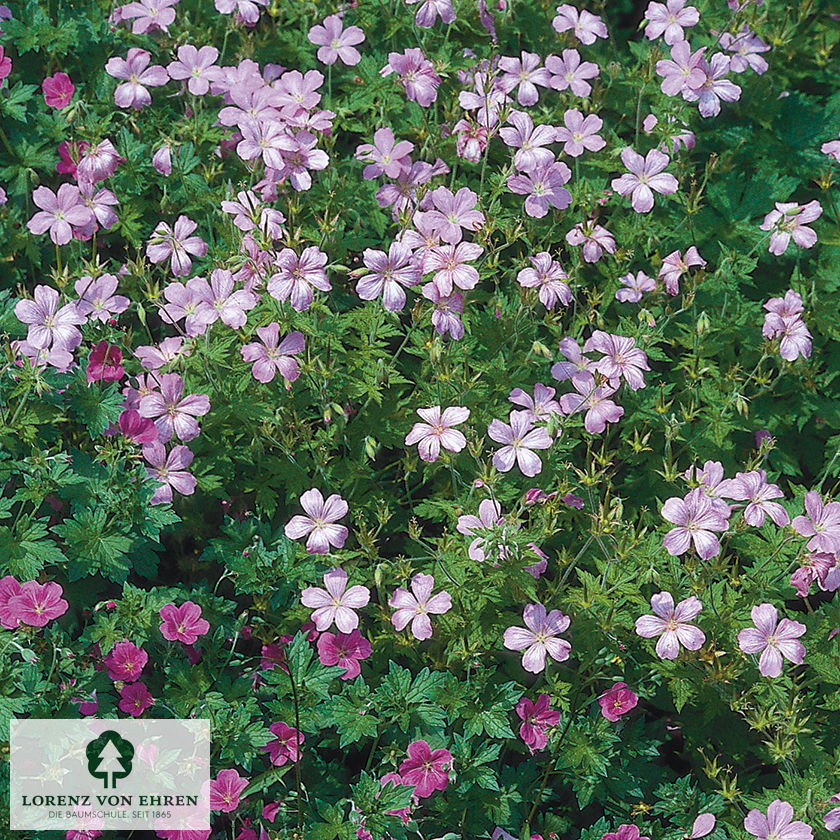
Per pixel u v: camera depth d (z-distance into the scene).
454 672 1.26
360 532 1.27
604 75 1.42
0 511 1.24
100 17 1.40
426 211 1.32
